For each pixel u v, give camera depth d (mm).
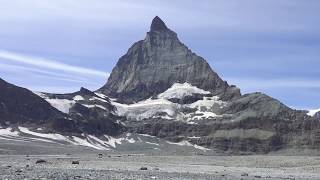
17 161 153375
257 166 170125
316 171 134250
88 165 139000
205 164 184125
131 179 67375
